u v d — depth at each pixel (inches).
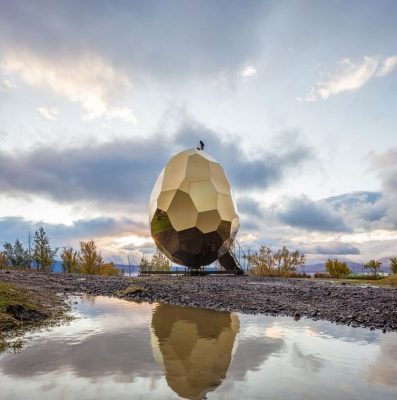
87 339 188.2
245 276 744.3
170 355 155.2
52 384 120.3
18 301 273.6
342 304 302.0
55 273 655.8
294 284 500.4
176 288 431.8
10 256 1140.5
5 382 122.8
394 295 354.9
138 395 109.8
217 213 724.0
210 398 107.0
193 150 772.6
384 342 179.3
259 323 230.8
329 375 128.3
